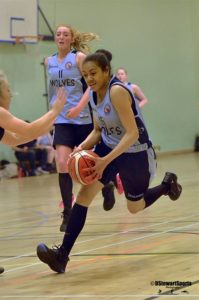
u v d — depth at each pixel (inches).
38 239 245.1
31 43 676.1
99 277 167.6
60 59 285.4
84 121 273.3
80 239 233.0
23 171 627.5
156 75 843.4
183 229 242.1
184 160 724.0
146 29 830.5
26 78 688.4
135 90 450.9
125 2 803.4
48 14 714.8
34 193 451.5
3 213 341.4
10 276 177.3
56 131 276.5
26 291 157.1
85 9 756.6
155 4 840.9
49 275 175.3
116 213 306.8
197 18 885.2
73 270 179.5
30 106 692.7
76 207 182.4
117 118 184.7
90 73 179.9
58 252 176.7
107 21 782.5
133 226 259.4
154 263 180.5
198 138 886.4
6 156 660.1
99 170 178.7
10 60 673.6
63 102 177.9
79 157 181.0
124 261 187.0
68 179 265.9
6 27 652.1
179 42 872.3
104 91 184.4
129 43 809.5
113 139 191.2
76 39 286.0
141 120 191.9
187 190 392.5
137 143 191.9
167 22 857.5
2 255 213.3
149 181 199.6
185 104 880.9
